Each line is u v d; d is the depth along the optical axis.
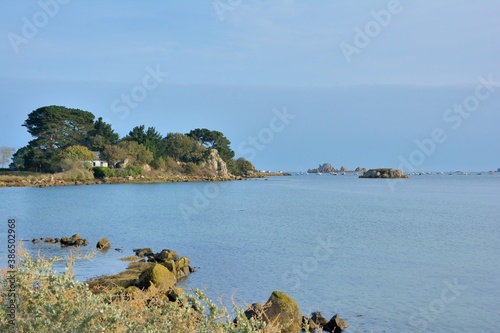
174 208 81.69
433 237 50.50
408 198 119.88
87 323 5.33
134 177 167.50
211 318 5.94
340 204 99.44
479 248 43.03
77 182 144.75
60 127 166.00
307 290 26.42
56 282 5.91
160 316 5.96
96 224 58.62
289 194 133.12
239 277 29.56
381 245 44.59
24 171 153.25
